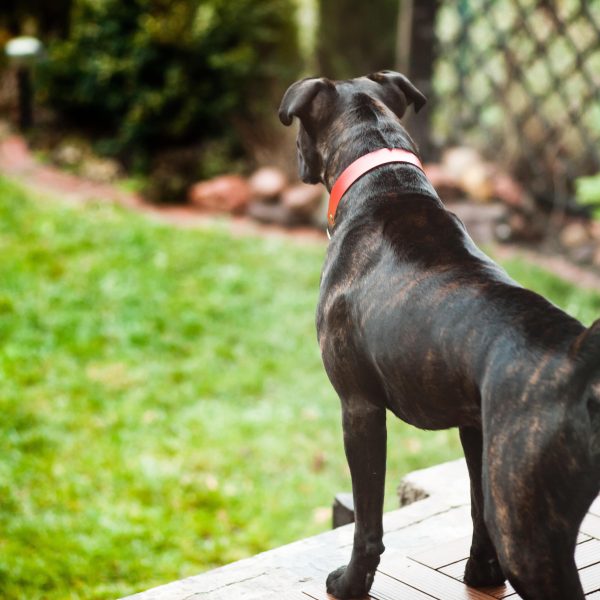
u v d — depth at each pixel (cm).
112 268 835
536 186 979
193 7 1088
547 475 212
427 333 236
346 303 260
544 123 949
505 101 962
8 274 812
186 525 522
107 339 732
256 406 655
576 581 219
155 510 532
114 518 520
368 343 252
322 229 957
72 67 1137
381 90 302
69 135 1159
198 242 891
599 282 837
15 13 1351
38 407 633
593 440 208
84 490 546
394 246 254
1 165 1094
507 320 224
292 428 625
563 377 212
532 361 216
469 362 227
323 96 294
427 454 597
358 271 260
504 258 873
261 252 878
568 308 754
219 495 550
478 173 942
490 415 220
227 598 303
